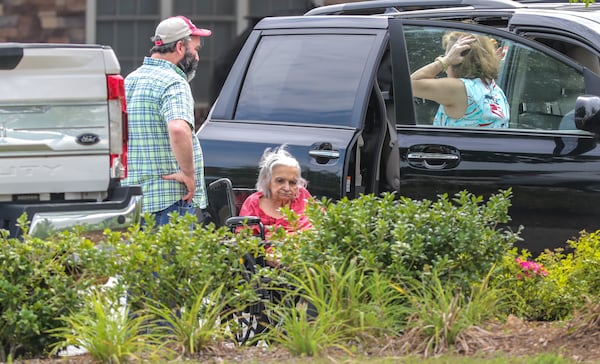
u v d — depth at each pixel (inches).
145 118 1147.3
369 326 926.4
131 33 2208.4
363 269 959.6
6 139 1042.1
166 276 955.3
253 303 970.7
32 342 937.5
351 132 1221.7
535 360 850.8
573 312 1007.0
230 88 1311.5
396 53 1245.1
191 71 1178.6
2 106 1040.2
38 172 1050.1
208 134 1293.1
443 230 989.8
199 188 1170.6
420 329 916.6
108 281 1012.5
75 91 1051.3
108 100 1058.7
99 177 1061.8
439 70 1234.0
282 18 1330.0
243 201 1261.1
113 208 1052.5
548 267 1088.8
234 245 979.9
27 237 958.4
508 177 1186.0
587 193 1162.6
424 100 1232.2
